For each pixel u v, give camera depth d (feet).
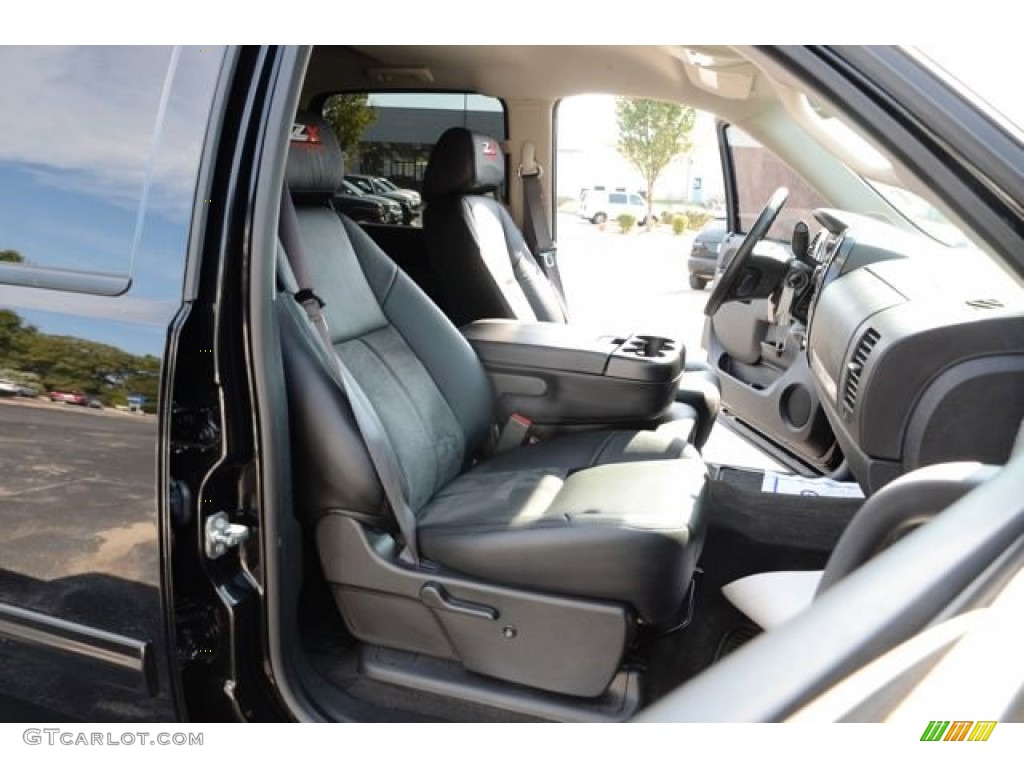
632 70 9.04
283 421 4.08
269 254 3.77
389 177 11.12
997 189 2.92
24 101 3.80
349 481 4.67
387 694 4.94
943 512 2.82
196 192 3.55
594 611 4.51
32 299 3.68
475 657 4.79
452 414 6.53
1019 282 2.94
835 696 2.11
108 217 3.65
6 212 3.80
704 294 12.80
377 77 10.46
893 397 5.27
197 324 3.55
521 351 7.41
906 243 7.06
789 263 8.00
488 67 9.87
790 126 8.74
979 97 2.96
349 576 4.87
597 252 16.03
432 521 5.15
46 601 3.78
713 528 7.36
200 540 3.66
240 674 3.91
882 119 3.03
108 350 3.52
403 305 6.67
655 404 7.27
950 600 2.39
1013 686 2.13
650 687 5.39
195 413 3.61
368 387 5.74
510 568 4.63
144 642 3.59
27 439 3.69
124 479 3.51
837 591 2.53
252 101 3.67
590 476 5.77
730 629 6.01
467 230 9.00
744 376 9.73
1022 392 4.86
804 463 8.54
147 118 3.65
